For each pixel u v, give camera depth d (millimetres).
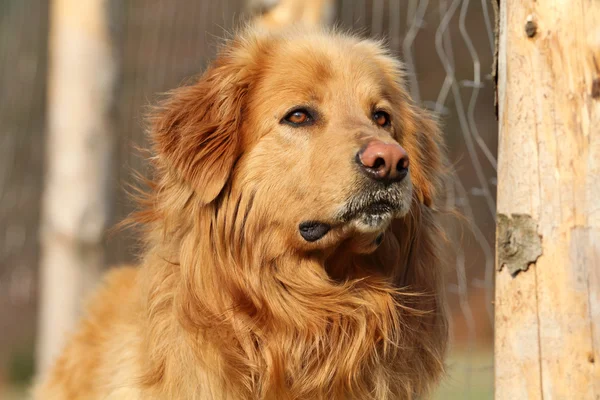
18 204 14992
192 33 12414
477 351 12086
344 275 5730
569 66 4102
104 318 6930
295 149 5453
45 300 10570
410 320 5906
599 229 4039
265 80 5688
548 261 4148
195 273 5586
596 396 4047
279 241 5523
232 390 5512
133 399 5773
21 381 15055
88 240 10359
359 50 6066
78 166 10352
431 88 15445
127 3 12414
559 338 4125
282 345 5605
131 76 12211
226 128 5562
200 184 5469
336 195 5188
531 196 4207
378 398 5691
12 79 15516
